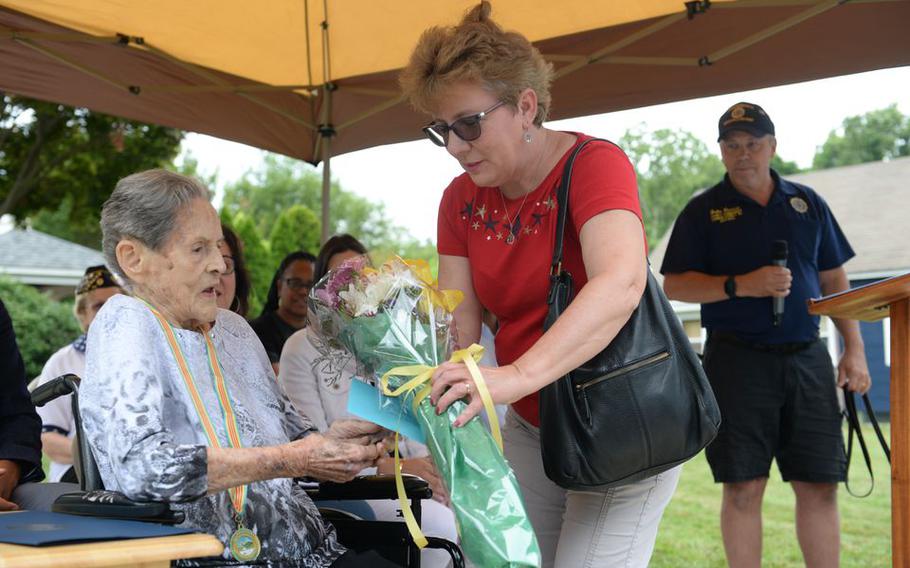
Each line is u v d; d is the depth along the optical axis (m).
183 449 1.77
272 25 4.58
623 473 2.10
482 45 2.08
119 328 1.94
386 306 1.95
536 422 2.44
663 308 2.15
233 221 19.30
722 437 4.06
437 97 2.11
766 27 4.10
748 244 4.16
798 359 4.03
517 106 2.13
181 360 2.04
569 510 2.36
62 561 1.31
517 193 2.30
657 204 43.06
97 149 12.77
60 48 4.53
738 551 4.03
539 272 2.25
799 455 4.03
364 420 2.04
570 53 4.50
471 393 1.89
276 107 5.29
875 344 19.25
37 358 16.70
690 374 2.15
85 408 1.87
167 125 5.26
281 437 2.27
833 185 26.11
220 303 3.55
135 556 1.37
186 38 4.62
